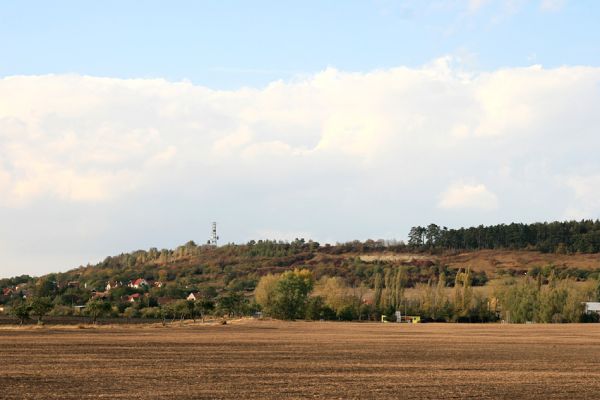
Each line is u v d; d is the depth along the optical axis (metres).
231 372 43.06
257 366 47.00
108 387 35.50
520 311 170.75
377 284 191.00
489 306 184.88
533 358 57.38
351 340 80.75
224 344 70.00
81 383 36.81
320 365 48.44
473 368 47.97
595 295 186.50
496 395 34.84
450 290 190.62
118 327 111.69
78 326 108.44
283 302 168.38
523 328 128.75
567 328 129.38
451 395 34.59
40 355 53.12
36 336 80.69
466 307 180.38
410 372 44.69
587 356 60.00
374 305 184.25
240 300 182.00
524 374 44.31
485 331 114.00
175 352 58.16
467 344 76.00
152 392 34.03
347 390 35.56
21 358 50.31
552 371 46.47
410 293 199.88
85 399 31.62
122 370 43.22
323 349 64.69
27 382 36.84
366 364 49.81
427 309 181.75
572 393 35.84
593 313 170.38
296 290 169.62
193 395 33.25
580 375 44.03
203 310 151.75
